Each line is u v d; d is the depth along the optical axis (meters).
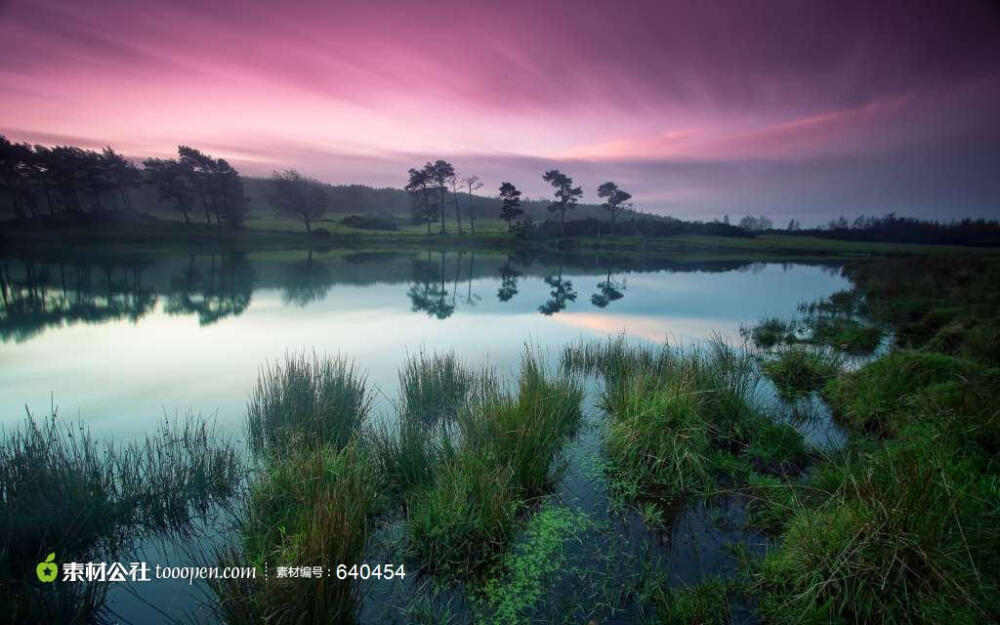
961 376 6.81
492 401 6.47
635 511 4.86
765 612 3.37
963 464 4.42
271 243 64.19
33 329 15.02
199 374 10.04
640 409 6.25
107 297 21.75
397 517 4.77
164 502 4.80
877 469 4.18
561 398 6.95
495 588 3.83
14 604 3.31
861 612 3.14
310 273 34.28
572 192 87.38
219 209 70.94
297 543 3.63
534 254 65.56
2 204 71.62
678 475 5.35
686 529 4.53
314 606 3.23
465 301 22.59
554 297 24.58
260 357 11.48
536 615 3.54
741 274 40.28
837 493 4.09
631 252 71.00
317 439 5.63
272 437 6.25
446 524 4.22
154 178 67.94
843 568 3.31
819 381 8.71
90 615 3.50
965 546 3.21
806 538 3.68
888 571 3.11
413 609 3.61
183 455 5.84
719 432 6.32
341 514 3.88
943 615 2.96
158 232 61.06
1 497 4.34
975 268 25.77
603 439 6.46
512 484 5.11
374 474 5.03
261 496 4.50
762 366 9.91
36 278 27.61
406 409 7.47
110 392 8.81
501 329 15.30
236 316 17.56
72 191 68.62
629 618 3.47
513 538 4.44
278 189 72.69
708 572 3.91
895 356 7.89
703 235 92.31
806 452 5.88
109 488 4.88
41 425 7.15
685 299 23.56
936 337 10.43
